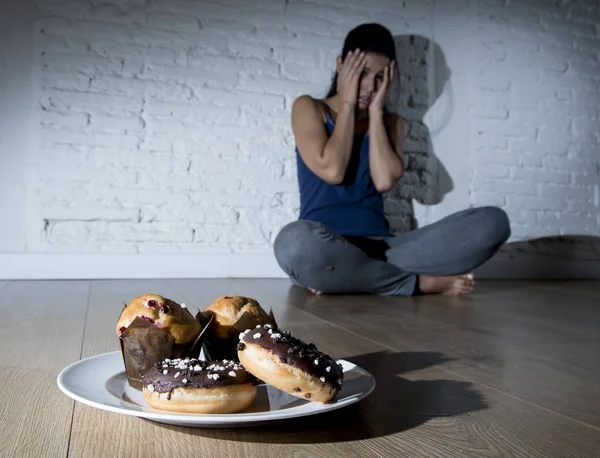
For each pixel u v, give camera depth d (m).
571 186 4.08
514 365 1.35
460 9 3.82
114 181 3.25
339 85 3.01
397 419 0.90
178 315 0.88
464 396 1.06
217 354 0.94
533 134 3.99
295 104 3.10
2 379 1.08
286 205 3.51
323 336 1.66
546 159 4.02
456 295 2.83
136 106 3.29
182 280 3.21
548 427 0.90
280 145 3.51
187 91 3.37
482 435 0.84
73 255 3.16
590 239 4.12
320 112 3.07
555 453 0.78
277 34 3.50
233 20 3.44
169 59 3.34
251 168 3.46
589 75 4.12
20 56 3.11
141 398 0.82
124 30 3.27
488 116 3.88
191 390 0.75
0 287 2.71
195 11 3.38
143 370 0.85
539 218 4.01
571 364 1.38
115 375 0.90
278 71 3.51
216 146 3.41
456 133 3.81
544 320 2.07
